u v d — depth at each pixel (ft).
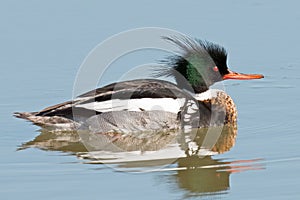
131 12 75.61
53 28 71.51
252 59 63.26
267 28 70.79
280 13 75.77
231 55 64.13
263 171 38.99
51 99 54.75
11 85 57.57
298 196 35.22
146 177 38.75
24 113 48.57
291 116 49.88
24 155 42.93
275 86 57.72
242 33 69.15
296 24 71.87
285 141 44.32
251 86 58.23
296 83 58.08
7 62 62.80
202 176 38.91
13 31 71.00
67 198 35.42
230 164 40.68
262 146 43.57
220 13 75.66
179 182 37.96
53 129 48.85
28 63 62.49
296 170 38.81
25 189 36.76
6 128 49.01
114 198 35.45
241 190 36.47
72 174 39.11
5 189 36.81
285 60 62.80
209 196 35.96
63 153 43.52
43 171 39.70
